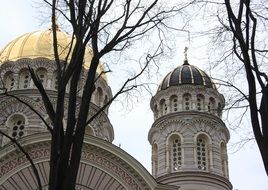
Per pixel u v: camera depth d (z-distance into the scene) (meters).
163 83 46.16
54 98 40.97
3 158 32.94
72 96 13.83
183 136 41.72
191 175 39.50
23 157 33.16
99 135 42.25
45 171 33.16
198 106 43.72
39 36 46.34
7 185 32.50
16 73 43.19
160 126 43.31
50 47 44.88
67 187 12.70
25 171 33.00
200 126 42.12
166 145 42.00
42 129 39.78
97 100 45.34
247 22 14.87
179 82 44.78
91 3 14.57
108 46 14.61
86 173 33.94
